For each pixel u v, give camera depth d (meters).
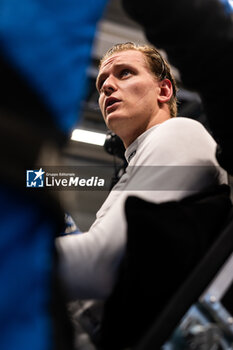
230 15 0.64
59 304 0.47
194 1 0.58
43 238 0.45
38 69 0.43
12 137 0.41
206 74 0.65
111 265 0.70
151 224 0.69
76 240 0.70
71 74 0.46
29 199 0.44
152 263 0.69
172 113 1.15
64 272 0.66
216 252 0.65
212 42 0.61
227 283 0.63
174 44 0.62
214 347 0.59
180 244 0.70
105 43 2.38
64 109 0.45
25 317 0.42
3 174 0.41
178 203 0.73
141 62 1.09
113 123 1.06
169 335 0.59
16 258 0.42
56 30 0.46
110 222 0.72
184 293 0.63
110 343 0.73
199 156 0.82
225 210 0.82
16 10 0.44
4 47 0.42
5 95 0.41
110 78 1.08
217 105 0.68
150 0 0.56
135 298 0.71
